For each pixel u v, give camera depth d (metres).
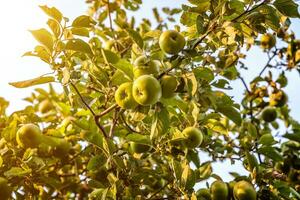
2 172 1.58
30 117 1.65
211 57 1.67
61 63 1.46
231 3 1.47
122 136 1.68
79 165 1.88
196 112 1.56
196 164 1.62
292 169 1.78
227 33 1.47
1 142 1.59
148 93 1.36
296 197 1.60
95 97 1.60
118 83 1.43
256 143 1.74
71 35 1.48
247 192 1.50
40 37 1.42
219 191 1.53
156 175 1.68
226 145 1.82
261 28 1.49
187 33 1.61
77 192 1.86
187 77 1.40
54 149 1.66
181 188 1.51
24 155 1.55
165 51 1.46
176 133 1.57
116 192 1.54
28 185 1.61
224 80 1.59
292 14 1.46
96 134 1.55
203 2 1.49
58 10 1.43
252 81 2.09
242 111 2.16
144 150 1.64
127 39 1.95
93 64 1.51
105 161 1.59
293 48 1.98
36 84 1.44
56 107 1.91
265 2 1.46
